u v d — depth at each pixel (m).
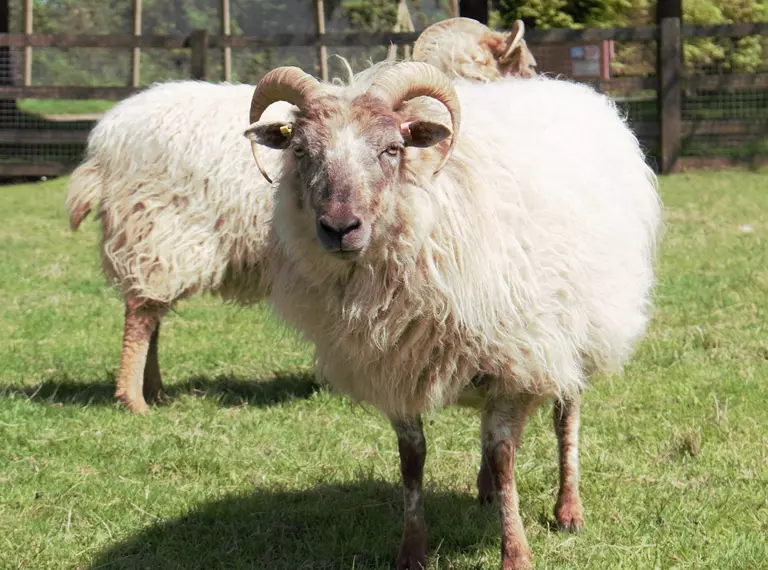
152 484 5.03
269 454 5.50
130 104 6.48
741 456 5.14
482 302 3.84
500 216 3.95
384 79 3.77
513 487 4.04
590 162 4.49
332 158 3.61
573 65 20.39
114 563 4.16
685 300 8.66
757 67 22.16
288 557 4.20
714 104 18.30
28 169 17.69
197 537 4.45
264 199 6.02
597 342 4.44
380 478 5.13
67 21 29.81
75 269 11.07
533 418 5.95
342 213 3.52
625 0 22.75
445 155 3.71
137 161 6.27
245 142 6.08
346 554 4.27
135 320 6.39
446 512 4.67
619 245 4.47
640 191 4.97
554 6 21.83
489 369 3.97
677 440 5.36
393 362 3.94
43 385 6.79
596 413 5.95
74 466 5.27
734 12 23.95
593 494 4.80
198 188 6.14
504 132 4.17
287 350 7.81
